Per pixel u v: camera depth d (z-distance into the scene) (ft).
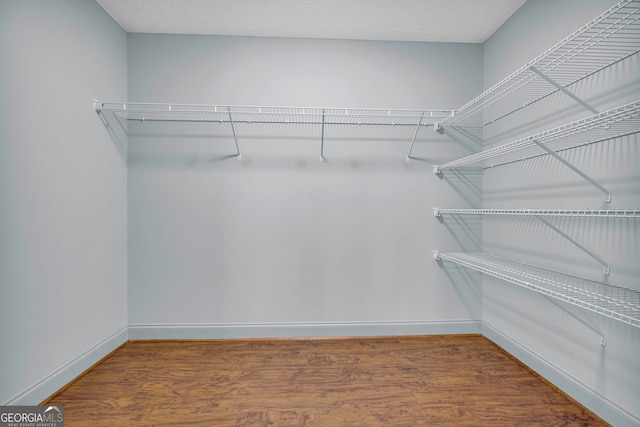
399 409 5.13
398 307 8.23
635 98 4.34
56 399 5.39
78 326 6.13
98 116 6.75
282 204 8.04
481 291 8.32
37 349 5.16
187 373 6.27
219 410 5.09
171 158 7.88
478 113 8.32
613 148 4.68
